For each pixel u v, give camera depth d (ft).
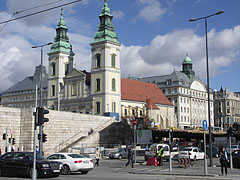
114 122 249.14
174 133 265.34
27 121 193.47
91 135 225.76
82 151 196.13
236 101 652.07
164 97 411.95
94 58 319.06
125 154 188.75
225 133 319.68
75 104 328.29
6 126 187.93
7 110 189.06
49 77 359.87
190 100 508.53
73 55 368.07
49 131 208.03
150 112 350.84
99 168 125.29
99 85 313.53
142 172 103.35
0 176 89.86
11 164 86.94
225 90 634.43
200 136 299.17
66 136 219.82
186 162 128.77
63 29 367.25
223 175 90.94
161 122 382.01
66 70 360.69
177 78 497.05
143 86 392.88
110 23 326.24
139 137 209.15
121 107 324.19
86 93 323.37
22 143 193.06
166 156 159.12
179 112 481.87
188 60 538.47
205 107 545.44
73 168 95.40
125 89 350.64
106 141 235.40
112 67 317.42
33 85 554.46
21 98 561.02
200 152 166.30
